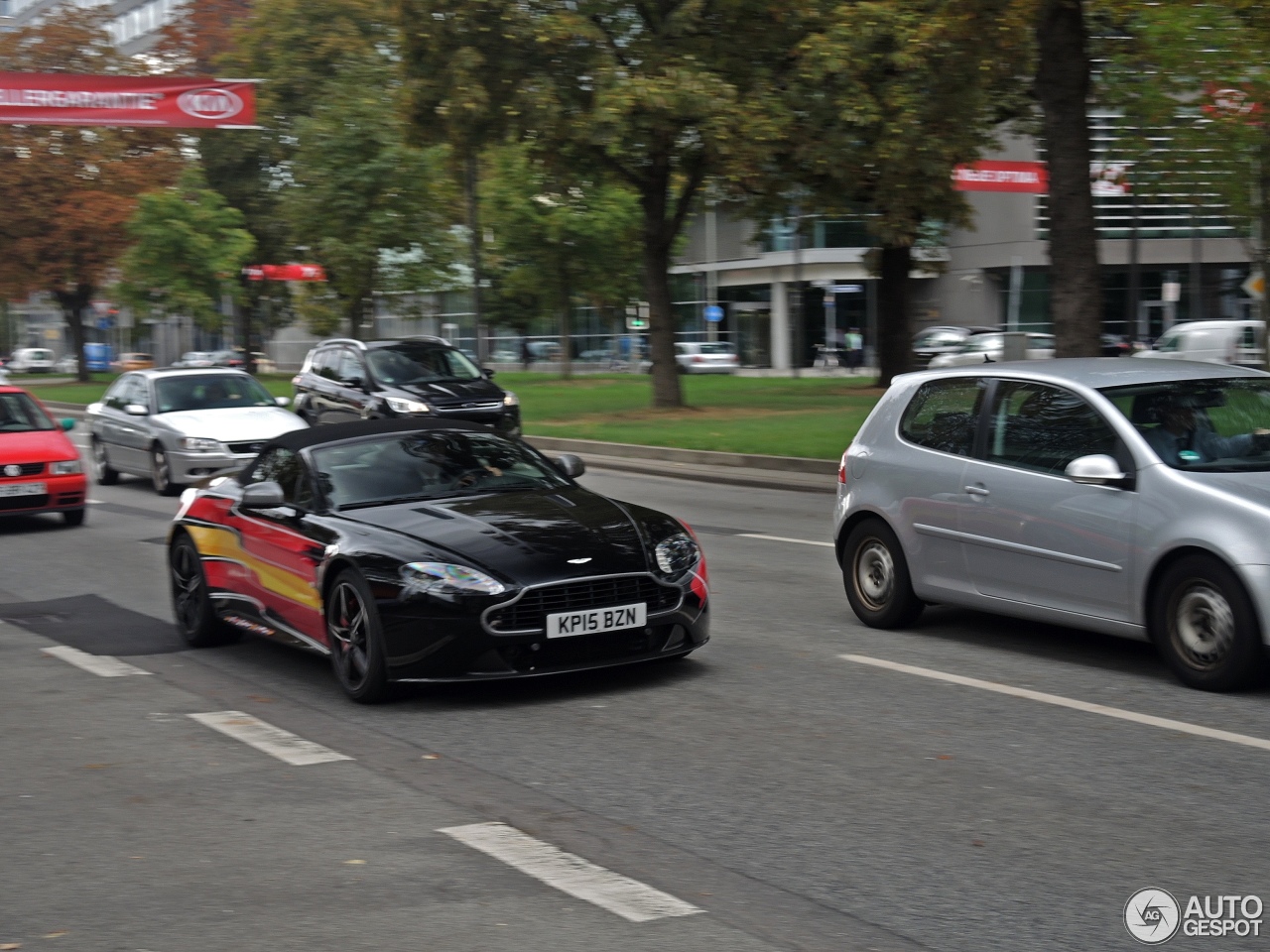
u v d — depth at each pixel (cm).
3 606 1063
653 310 2944
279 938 399
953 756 580
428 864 461
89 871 464
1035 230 5562
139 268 4847
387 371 2306
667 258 2928
